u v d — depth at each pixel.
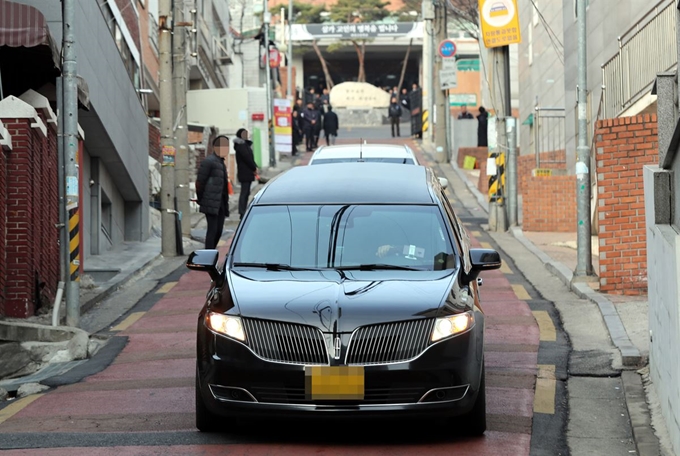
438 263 11.11
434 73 55.50
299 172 12.84
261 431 10.80
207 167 23.58
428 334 9.91
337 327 9.85
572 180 29.05
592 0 30.64
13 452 10.04
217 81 62.09
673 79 11.99
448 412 9.90
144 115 28.53
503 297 18.95
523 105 45.47
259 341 9.95
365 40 96.81
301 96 84.06
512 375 13.22
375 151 23.73
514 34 29.12
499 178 29.88
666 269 10.65
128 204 28.23
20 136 17.48
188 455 9.88
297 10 101.06
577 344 15.06
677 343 9.63
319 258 11.22
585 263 19.81
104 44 23.55
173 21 27.17
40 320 17.50
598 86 29.75
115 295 20.48
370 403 9.79
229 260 11.30
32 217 17.95
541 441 10.47
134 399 12.41
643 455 9.87
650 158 18.08
